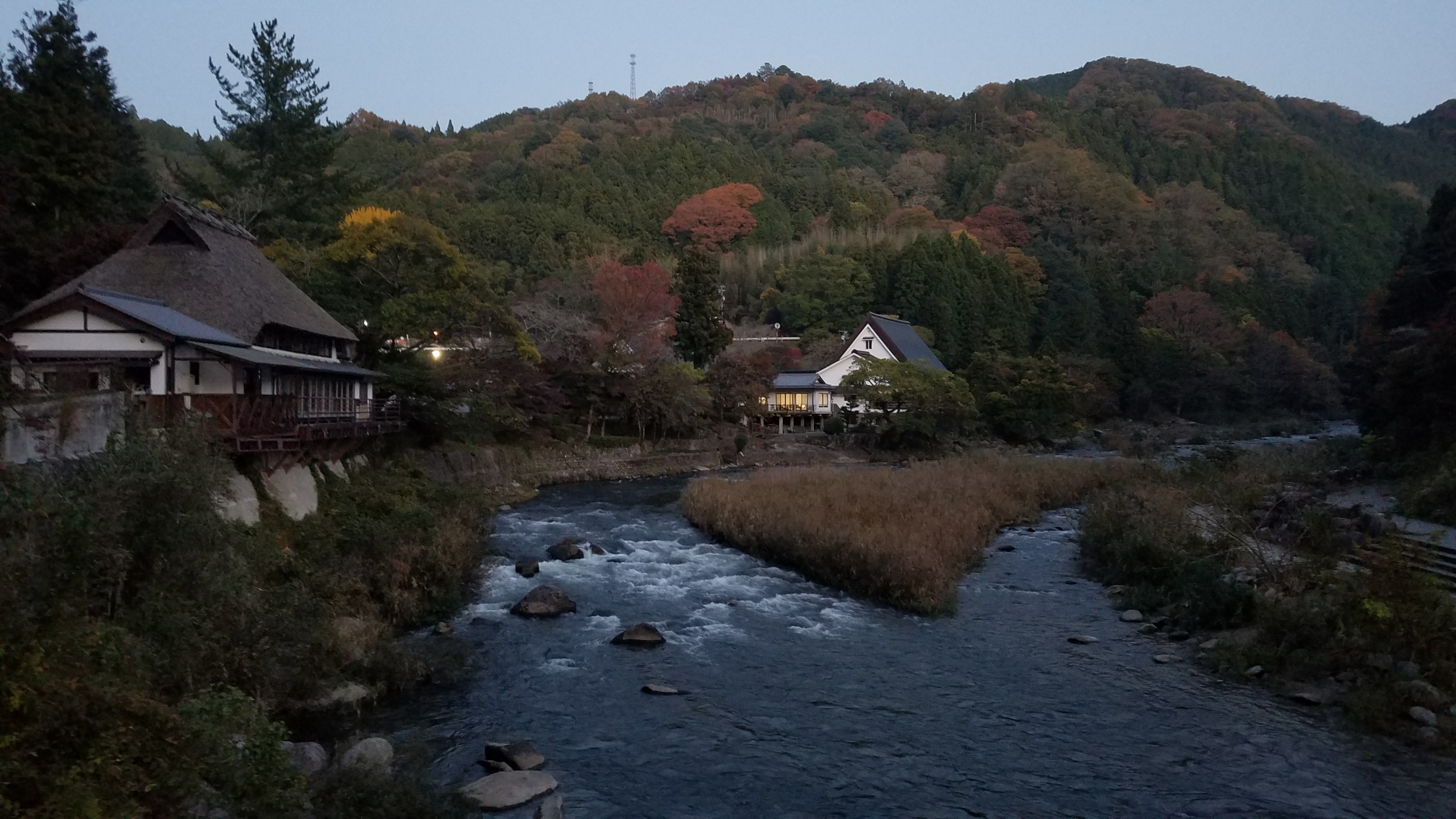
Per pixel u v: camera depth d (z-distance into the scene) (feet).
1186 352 269.44
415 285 121.08
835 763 35.99
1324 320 330.34
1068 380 211.00
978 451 166.61
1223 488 82.74
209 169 218.18
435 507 80.23
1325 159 532.73
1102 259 343.46
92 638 23.13
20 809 17.85
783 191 404.98
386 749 33.65
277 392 77.56
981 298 275.18
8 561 22.06
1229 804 32.63
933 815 31.71
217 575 36.14
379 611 53.26
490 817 30.27
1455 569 52.85
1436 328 88.53
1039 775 35.04
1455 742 37.35
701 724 40.01
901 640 53.16
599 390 155.53
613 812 31.55
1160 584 62.44
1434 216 115.96
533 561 69.87
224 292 74.02
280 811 22.53
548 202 333.42
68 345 58.18
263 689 36.37
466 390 121.29
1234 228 419.33
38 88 97.04
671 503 112.47
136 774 19.81
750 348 261.03
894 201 422.41
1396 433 93.71
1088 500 104.22
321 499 73.05
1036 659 49.67
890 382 183.62
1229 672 46.70
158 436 39.47
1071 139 514.27
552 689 44.27
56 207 94.48
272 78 132.46
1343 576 48.47
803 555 70.03
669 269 282.56
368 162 381.40
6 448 32.73
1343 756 36.63
